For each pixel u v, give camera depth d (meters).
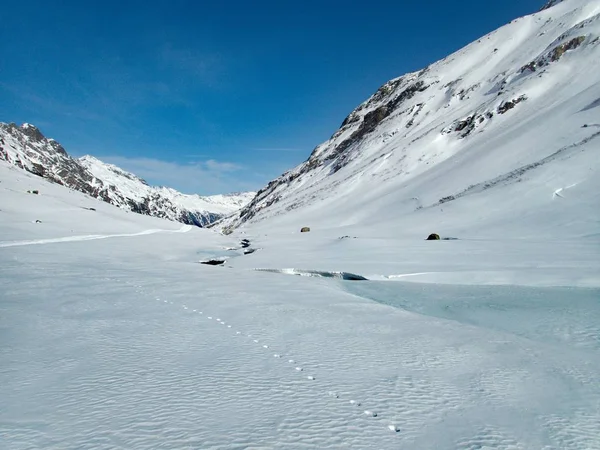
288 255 36.50
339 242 43.28
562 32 124.81
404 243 39.25
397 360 8.88
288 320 12.34
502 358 9.39
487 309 15.56
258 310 13.68
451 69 162.88
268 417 5.76
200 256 38.75
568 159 58.88
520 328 12.88
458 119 116.00
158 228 64.06
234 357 8.49
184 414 5.69
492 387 7.59
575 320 13.46
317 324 11.98
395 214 78.31
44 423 5.24
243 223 169.62
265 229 102.38
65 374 7.08
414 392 7.11
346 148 174.75
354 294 19.75
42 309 12.23
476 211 56.53
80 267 23.22
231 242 57.44
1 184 58.91
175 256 37.44
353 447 5.09
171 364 7.85
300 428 5.49
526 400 7.07
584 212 43.94
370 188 109.75
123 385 6.66
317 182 159.88
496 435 5.71
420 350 9.72
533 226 44.41
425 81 163.38
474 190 68.38
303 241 50.78
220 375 7.36
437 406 6.60
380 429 5.65
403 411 6.31
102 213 62.53
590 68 94.62
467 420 6.15
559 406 6.88
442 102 142.62
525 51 133.25
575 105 78.25
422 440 5.43
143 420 5.44
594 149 58.03
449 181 80.12
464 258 29.23
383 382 7.52
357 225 75.75
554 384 7.89
